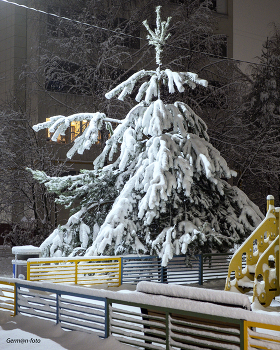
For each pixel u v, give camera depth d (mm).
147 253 13898
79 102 23266
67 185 15031
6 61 29391
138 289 5707
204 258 14719
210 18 23641
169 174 12820
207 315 4711
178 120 13281
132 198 13461
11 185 22156
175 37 22719
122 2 23031
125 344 5672
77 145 14531
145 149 14547
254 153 23094
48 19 25000
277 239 10000
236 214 15180
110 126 15328
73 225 14648
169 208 13758
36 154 22219
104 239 12633
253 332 4426
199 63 23812
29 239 22047
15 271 11805
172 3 25594
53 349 5836
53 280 11398
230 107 23969
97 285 11992
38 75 23719
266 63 27797
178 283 13758
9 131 22250
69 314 6633
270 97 27422
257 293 9648
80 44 21500
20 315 7605
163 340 5328
